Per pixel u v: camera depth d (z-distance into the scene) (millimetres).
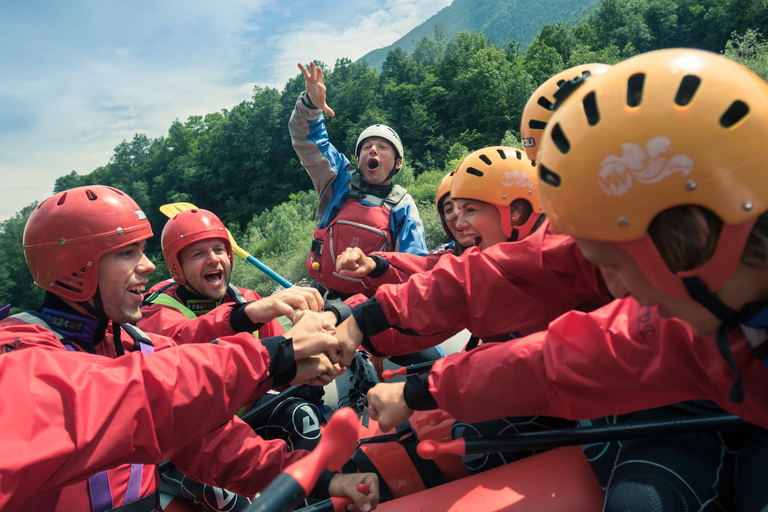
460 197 2102
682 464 1228
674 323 965
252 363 1390
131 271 1651
